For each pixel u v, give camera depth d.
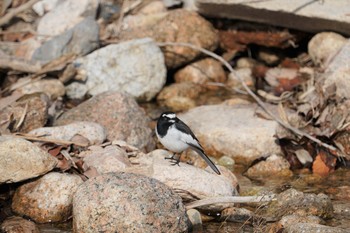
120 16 17.78
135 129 13.55
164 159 11.67
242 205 11.30
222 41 18.03
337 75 14.41
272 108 14.95
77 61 16.17
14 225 10.00
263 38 17.50
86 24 16.70
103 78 16.20
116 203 9.23
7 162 10.65
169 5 18.12
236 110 14.91
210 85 17.44
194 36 17.34
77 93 16.06
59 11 17.59
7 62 15.51
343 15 15.65
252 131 13.67
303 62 17.52
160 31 17.33
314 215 10.42
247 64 18.06
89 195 9.41
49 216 10.41
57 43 16.31
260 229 9.98
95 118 13.47
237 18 17.44
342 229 9.32
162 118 11.51
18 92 14.98
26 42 16.98
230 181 11.49
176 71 17.73
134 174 9.80
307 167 13.31
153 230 9.18
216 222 10.59
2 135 12.11
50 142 11.98
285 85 16.77
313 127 13.92
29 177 10.69
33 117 13.28
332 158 13.29
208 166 11.91
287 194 10.89
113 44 16.55
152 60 16.62
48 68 15.59
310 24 16.39
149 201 9.30
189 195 10.66
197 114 14.98
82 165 11.27
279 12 16.17
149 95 16.64
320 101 14.23
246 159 13.52
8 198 10.99
